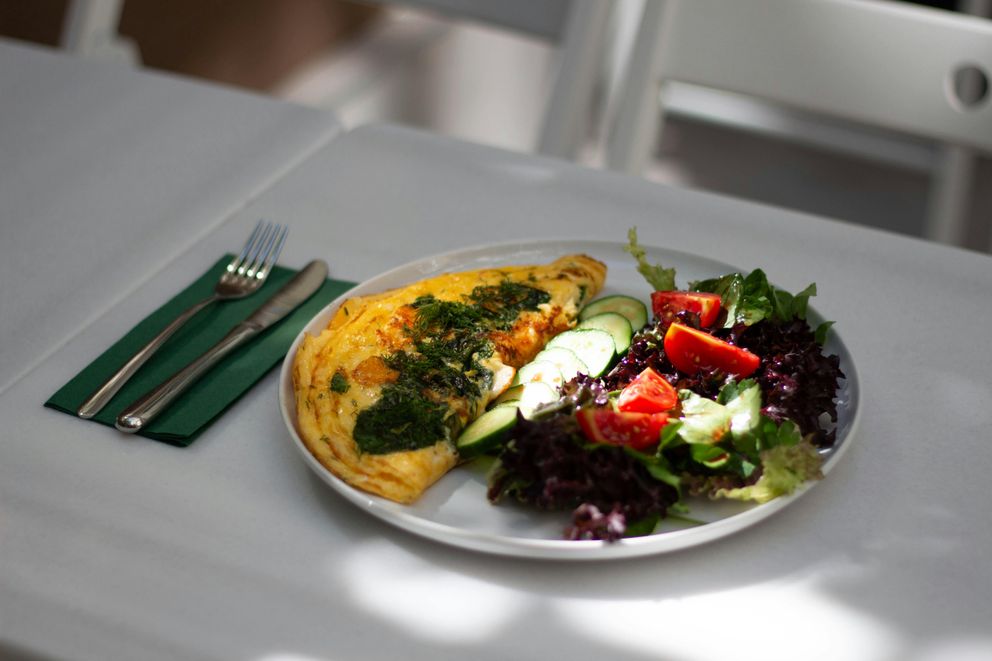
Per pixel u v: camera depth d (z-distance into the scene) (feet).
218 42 11.87
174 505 2.59
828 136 10.78
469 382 2.87
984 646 2.26
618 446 2.48
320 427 2.71
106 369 3.06
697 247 3.84
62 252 3.69
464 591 2.38
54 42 10.12
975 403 3.05
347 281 3.57
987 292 3.60
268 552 2.46
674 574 2.45
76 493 2.60
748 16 4.94
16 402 2.93
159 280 3.58
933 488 2.72
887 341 3.34
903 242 3.88
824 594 2.39
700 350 2.80
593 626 2.30
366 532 2.54
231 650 2.19
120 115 4.68
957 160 7.28
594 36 5.41
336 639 2.24
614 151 5.09
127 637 2.20
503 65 14.55
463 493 2.63
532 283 3.36
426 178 4.27
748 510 2.52
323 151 4.46
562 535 2.48
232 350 3.13
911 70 4.80
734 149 12.55
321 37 13.76
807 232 3.94
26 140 4.46
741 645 2.26
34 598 2.28
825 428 2.80
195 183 4.17
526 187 4.22
